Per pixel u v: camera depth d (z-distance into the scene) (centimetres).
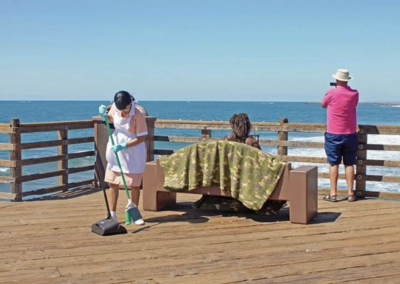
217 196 541
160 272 355
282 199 502
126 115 487
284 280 338
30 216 534
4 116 6881
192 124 720
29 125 638
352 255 395
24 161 634
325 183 1269
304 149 2086
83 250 409
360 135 641
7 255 395
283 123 675
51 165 1925
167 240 439
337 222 508
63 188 693
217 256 392
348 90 600
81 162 1981
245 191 498
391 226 492
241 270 359
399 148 626
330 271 357
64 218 525
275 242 432
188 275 349
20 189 632
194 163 517
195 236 453
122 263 375
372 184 1336
